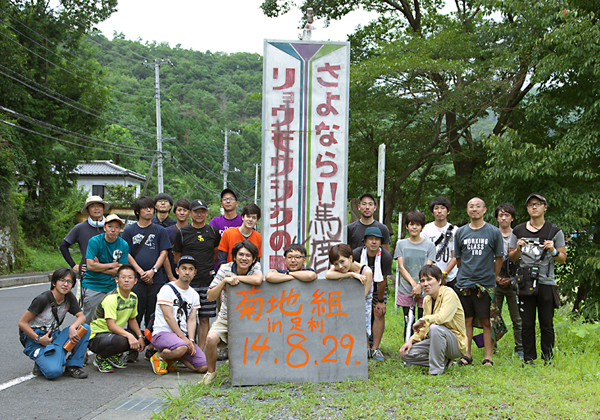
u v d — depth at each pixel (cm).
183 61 6519
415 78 1347
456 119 1488
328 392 432
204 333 596
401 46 1304
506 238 606
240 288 479
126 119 4372
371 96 1357
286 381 466
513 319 594
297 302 484
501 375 462
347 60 563
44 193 2330
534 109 1084
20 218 2164
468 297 536
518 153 974
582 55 911
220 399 414
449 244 596
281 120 559
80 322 516
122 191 3166
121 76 5056
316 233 559
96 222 621
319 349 477
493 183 1163
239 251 487
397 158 1567
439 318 489
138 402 416
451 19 1527
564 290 975
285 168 559
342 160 562
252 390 440
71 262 618
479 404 375
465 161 1515
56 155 2352
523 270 526
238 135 5588
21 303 1049
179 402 396
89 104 2211
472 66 1255
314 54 562
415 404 384
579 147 928
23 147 2044
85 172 3528
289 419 358
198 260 590
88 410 402
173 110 4975
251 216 582
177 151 4662
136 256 590
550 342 527
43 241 2342
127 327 563
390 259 576
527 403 381
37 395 443
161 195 656
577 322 705
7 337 691
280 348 473
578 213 944
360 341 481
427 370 493
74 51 2248
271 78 559
